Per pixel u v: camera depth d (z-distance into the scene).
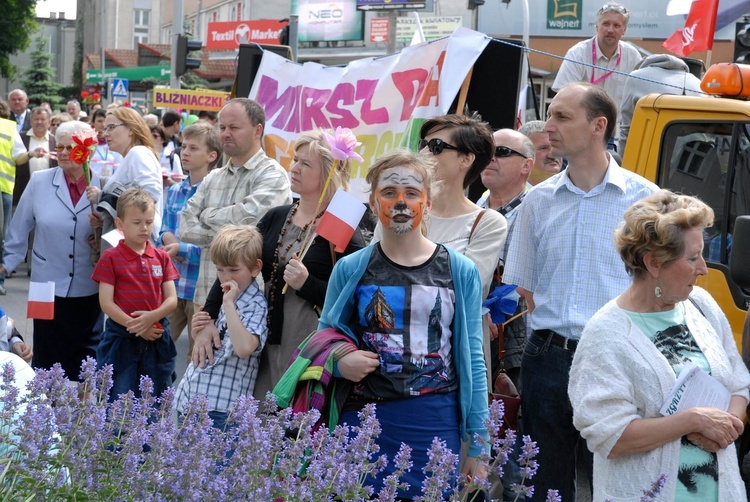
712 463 3.69
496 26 36.50
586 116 4.89
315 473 3.34
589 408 3.74
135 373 6.44
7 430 3.72
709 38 10.46
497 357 5.84
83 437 3.52
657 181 6.60
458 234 4.99
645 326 3.81
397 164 4.23
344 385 4.25
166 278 6.59
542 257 5.04
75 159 7.38
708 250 6.29
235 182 6.89
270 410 3.76
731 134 6.27
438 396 4.20
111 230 7.29
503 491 5.31
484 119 8.62
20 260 7.74
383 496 3.43
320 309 5.29
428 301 4.20
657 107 6.62
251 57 9.89
